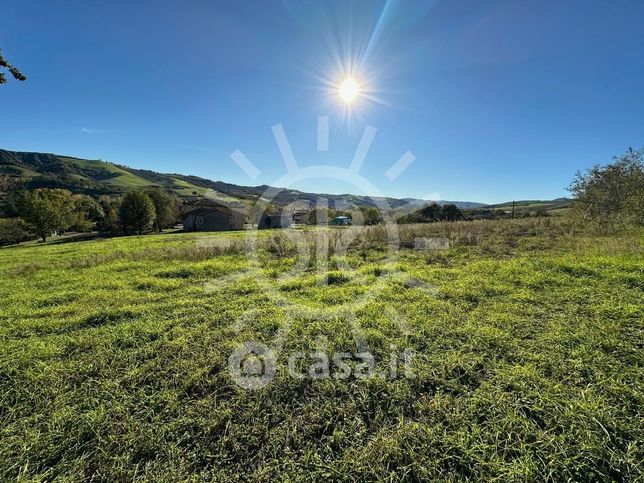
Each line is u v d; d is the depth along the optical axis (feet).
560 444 7.04
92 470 7.07
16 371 11.03
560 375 9.71
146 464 7.09
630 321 12.96
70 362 11.61
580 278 19.24
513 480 6.31
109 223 142.51
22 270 31.86
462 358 10.89
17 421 8.59
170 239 69.41
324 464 6.97
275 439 7.73
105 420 8.43
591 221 43.91
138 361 11.66
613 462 6.56
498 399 8.68
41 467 7.20
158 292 21.27
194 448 7.54
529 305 15.67
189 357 11.83
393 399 9.05
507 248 31.40
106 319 16.21
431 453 7.09
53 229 130.11
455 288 18.86
